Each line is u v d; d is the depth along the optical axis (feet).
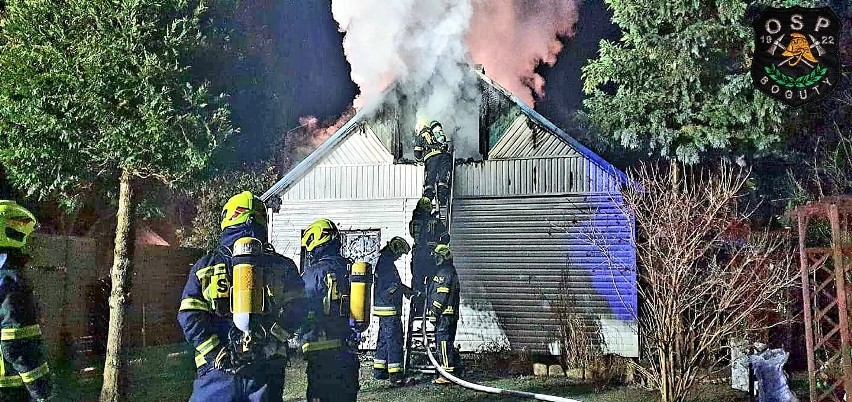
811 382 26.78
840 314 24.62
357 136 43.57
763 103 41.27
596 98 45.11
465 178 41.83
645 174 36.32
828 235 38.32
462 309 40.83
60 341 40.04
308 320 19.63
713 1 42.93
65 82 25.35
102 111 25.41
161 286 50.31
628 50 44.52
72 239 42.27
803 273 27.27
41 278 39.24
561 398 28.76
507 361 38.04
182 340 51.52
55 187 27.17
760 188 48.19
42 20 25.79
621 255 38.68
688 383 27.61
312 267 20.13
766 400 26.45
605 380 34.37
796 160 47.21
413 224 35.86
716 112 41.81
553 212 40.27
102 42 25.43
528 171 41.01
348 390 20.01
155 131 25.21
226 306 14.58
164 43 26.02
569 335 37.65
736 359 31.35
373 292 32.76
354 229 42.80
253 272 14.66
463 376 35.55
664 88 43.11
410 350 35.04
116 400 26.78
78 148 26.13
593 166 40.01
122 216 27.22
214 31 27.53
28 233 15.88
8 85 25.49
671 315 27.50
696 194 31.55
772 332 37.93
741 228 35.32
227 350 14.53
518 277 40.37
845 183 45.01
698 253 30.73
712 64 42.55
